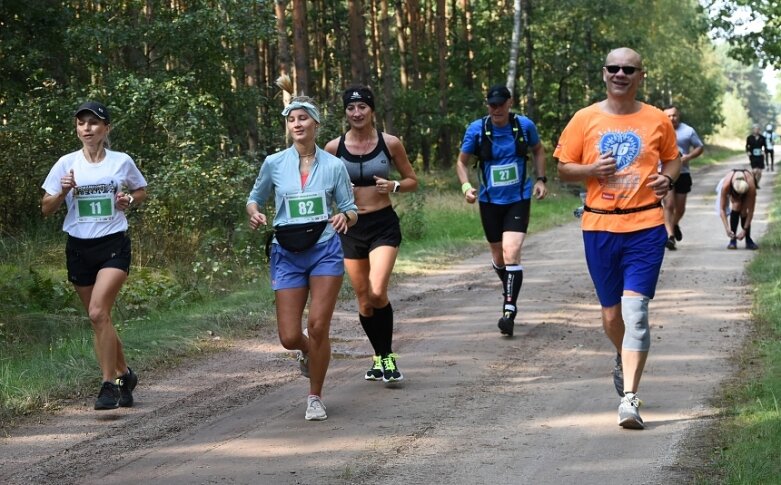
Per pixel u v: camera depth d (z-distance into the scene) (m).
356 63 26.47
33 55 16.42
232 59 18.17
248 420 6.21
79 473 5.19
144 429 6.02
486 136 8.72
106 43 16.80
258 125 21.47
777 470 4.86
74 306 10.23
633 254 5.86
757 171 32.78
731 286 11.04
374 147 7.03
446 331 9.09
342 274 6.14
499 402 6.57
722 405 6.30
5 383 6.76
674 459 5.29
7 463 5.36
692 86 62.56
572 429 5.91
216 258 12.60
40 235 13.43
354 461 5.36
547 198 26.53
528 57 32.69
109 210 6.38
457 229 18.20
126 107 14.55
